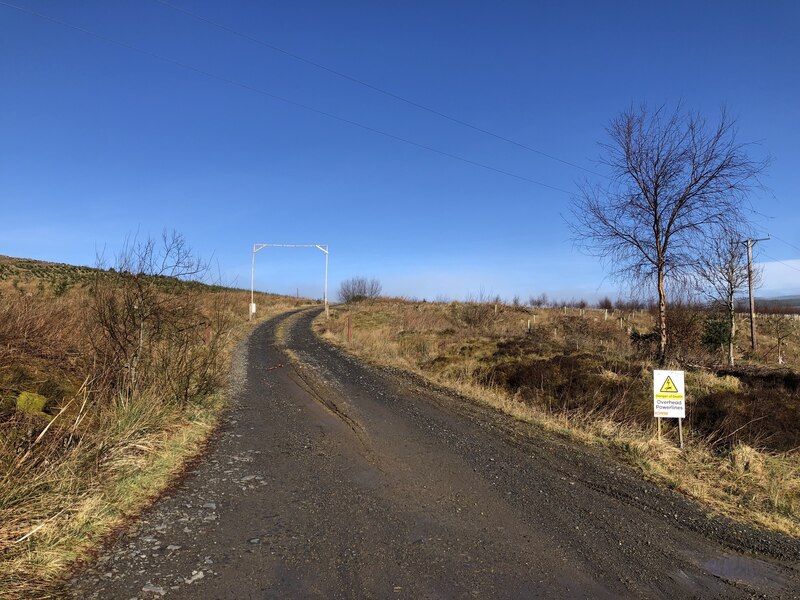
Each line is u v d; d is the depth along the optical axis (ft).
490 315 119.44
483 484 19.26
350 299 207.00
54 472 14.62
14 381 23.09
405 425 28.58
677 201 50.29
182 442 22.03
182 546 13.01
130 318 25.34
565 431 28.53
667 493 19.47
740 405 35.14
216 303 38.09
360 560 12.76
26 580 10.62
